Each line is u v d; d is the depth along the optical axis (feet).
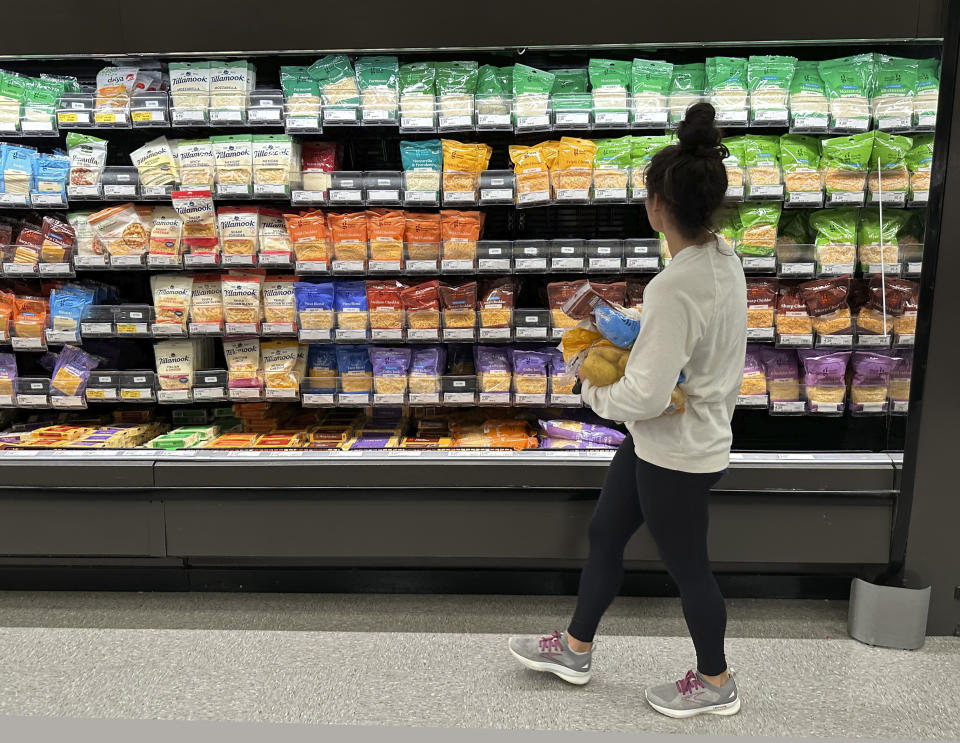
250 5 6.68
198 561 8.06
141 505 7.45
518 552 7.39
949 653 6.97
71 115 7.45
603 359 5.59
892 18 6.32
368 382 8.32
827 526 7.14
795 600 7.95
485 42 6.67
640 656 6.93
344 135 8.50
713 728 5.86
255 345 8.35
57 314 8.01
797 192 7.38
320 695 6.30
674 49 7.75
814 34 6.45
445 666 6.75
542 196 7.58
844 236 7.60
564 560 7.78
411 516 7.37
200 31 6.73
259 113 7.38
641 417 5.24
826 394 7.84
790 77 7.30
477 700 6.23
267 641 7.18
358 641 7.18
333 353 8.68
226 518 7.43
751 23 6.48
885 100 7.16
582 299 5.72
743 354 5.60
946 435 6.86
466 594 8.13
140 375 8.23
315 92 7.57
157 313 7.98
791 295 7.84
